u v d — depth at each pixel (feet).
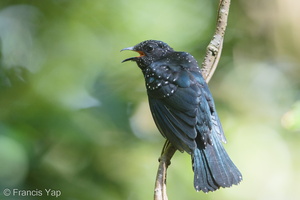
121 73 44.70
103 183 35.55
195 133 23.90
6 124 30.12
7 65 42.91
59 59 45.16
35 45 45.39
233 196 43.70
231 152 44.14
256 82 48.24
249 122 45.98
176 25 46.09
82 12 45.83
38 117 33.50
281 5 48.80
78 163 35.45
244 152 44.42
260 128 45.88
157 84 26.14
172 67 26.61
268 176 44.45
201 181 22.91
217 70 47.85
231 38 48.96
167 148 24.08
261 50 50.47
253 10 49.19
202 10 46.55
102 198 35.17
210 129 24.76
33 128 32.99
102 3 45.68
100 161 36.24
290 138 46.16
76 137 33.96
